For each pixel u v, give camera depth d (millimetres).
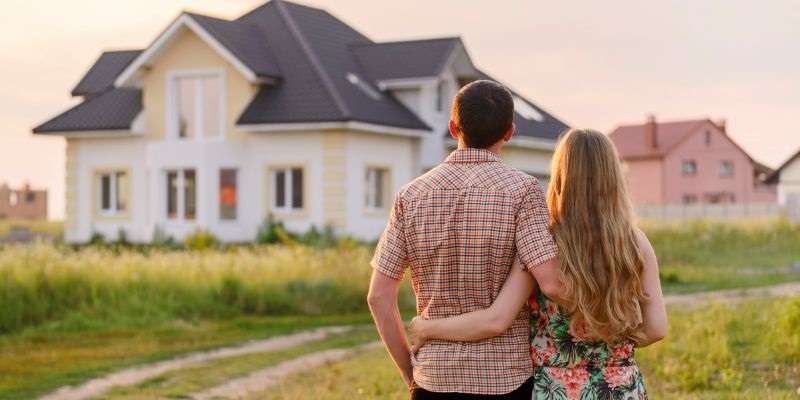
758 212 56531
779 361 10070
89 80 35688
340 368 11172
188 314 16297
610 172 4062
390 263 4145
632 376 4156
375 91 31234
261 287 17188
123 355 12617
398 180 30672
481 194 4020
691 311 14477
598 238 4000
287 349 13219
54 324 14945
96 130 30844
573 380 4121
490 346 4039
